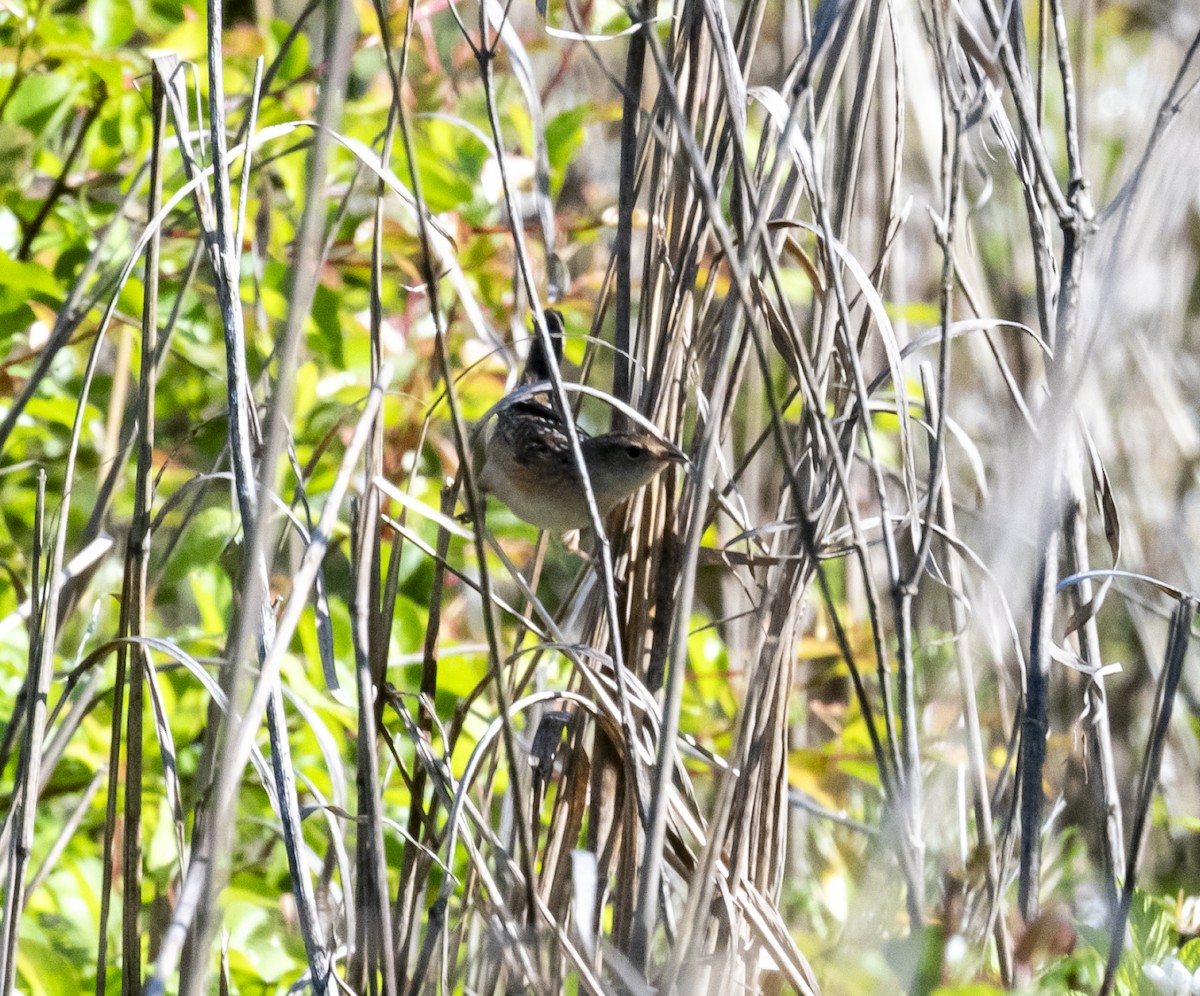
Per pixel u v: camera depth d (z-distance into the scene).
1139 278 4.61
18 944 5.56
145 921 6.53
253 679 4.47
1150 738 4.67
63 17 8.05
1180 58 9.95
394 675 6.98
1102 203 8.84
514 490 6.12
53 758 5.13
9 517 8.33
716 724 7.62
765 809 4.97
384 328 7.73
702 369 5.47
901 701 4.39
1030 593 5.30
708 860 4.11
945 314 4.38
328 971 4.26
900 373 4.57
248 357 7.57
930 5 5.05
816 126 4.46
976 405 8.39
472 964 5.37
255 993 6.11
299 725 6.89
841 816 6.52
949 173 4.99
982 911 4.99
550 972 4.65
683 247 4.96
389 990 4.21
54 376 7.88
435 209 7.71
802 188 5.35
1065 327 4.66
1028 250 8.25
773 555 5.49
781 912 5.76
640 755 4.50
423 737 4.91
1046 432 4.44
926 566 5.16
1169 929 5.08
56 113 7.35
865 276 4.56
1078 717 5.42
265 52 8.01
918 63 7.27
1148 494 8.65
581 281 8.55
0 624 5.62
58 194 7.83
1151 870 7.37
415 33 9.24
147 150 7.68
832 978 4.52
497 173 8.04
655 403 5.03
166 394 8.37
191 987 3.54
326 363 8.26
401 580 8.01
